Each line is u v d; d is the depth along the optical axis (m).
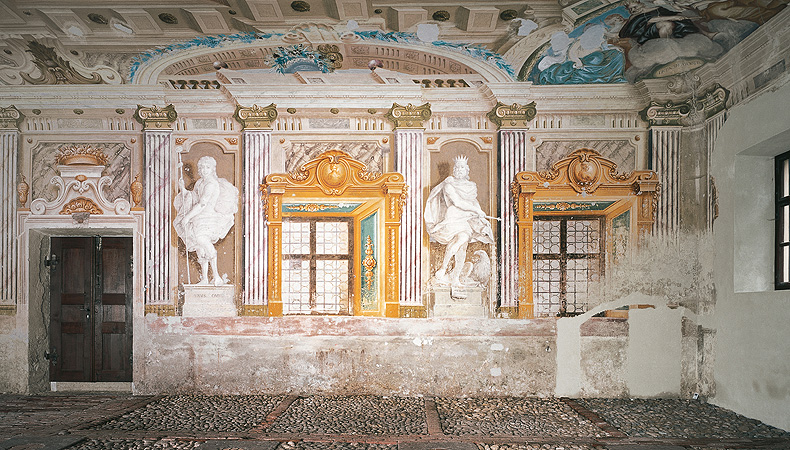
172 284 6.43
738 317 5.59
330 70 5.97
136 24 5.11
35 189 6.54
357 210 6.49
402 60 5.77
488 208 6.44
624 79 6.12
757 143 5.29
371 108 6.46
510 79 6.13
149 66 5.88
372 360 6.31
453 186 6.42
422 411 5.60
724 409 5.75
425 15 4.93
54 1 4.69
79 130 6.54
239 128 6.54
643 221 6.34
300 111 6.48
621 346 6.27
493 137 6.47
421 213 6.43
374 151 6.51
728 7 4.73
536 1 4.70
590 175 6.39
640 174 6.35
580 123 6.42
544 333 6.30
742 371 5.52
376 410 5.62
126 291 6.99
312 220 6.50
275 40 5.38
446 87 6.32
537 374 6.27
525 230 6.39
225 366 6.34
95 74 6.04
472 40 5.38
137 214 6.49
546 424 5.16
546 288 6.38
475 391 6.26
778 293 5.05
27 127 6.53
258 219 6.48
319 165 6.48
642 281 6.31
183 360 6.35
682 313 6.26
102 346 6.95
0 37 5.33
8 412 5.57
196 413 5.49
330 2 4.71
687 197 6.33
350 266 6.46
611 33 5.27
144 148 6.50
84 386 6.90
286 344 6.34
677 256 6.31
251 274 6.43
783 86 4.93
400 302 6.37
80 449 4.40
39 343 6.70
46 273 6.87
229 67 5.91
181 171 6.52
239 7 4.80
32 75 6.07
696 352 6.21
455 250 6.38
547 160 6.44
